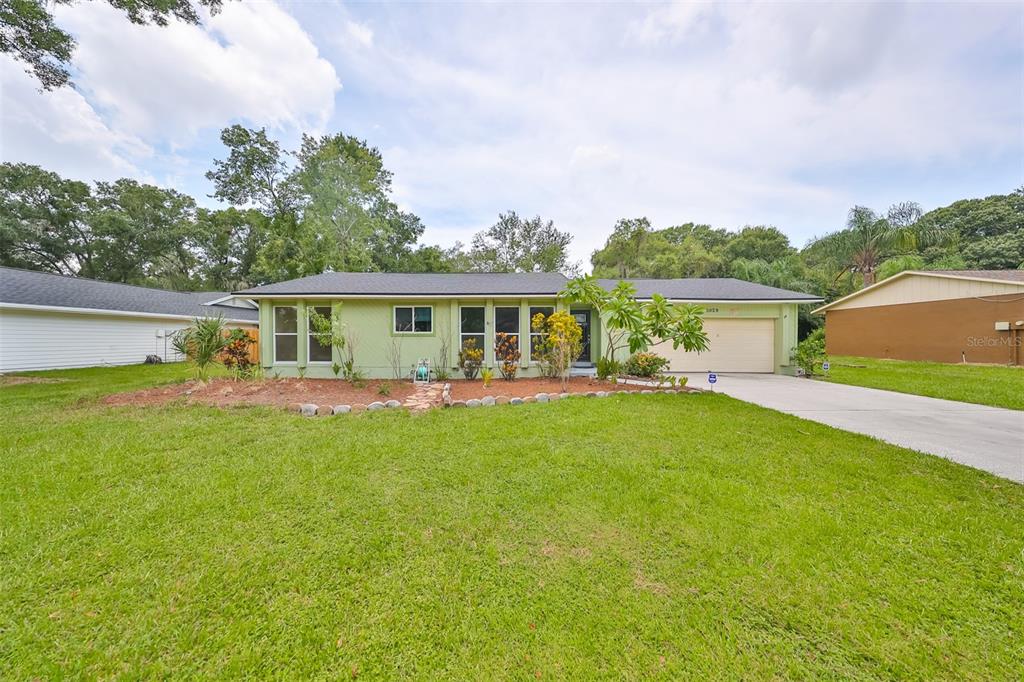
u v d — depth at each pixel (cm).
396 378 1044
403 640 203
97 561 257
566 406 680
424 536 291
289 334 1071
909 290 1595
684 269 2658
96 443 463
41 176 2647
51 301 1320
